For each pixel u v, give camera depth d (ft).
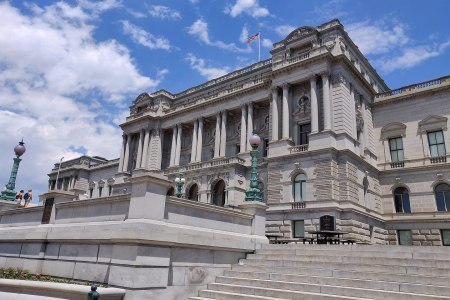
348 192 114.73
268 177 132.77
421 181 130.93
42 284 35.60
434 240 121.70
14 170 79.66
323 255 50.16
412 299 33.78
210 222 50.37
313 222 113.60
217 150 173.17
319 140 123.54
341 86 128.88
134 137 222.07
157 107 212.84
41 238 52.21
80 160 285.23
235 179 146.72
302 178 124.26
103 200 47.16
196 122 188.44
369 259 45.65
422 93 138.41
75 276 44.65
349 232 108.78
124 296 35.81
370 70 164.25
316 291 39.22
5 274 46.42
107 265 40.83
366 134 139.95
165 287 39.63
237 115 179.42
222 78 195.21
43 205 59.31
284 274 44.37
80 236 45.27
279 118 142.82
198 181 159.12
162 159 207.10
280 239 117.80
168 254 40.78
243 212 57.26
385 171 139.54
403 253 47.06
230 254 51.72
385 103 148.36
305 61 135.23
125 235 38.19
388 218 133.18
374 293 35.94
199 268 45.37
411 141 137.80
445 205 124.47
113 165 258.16
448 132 129.29
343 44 138.31
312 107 130.11
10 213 67.77
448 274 38.04
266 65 173.99
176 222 44.86
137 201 41.22
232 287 43.37
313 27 143.33
